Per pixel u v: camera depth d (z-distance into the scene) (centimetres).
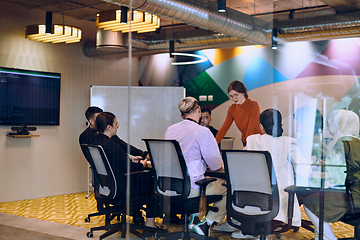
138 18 336
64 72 317
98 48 326
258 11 422
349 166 266
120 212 287
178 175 273
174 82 379
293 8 427
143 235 282
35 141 309
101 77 326
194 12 348
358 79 395
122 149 308
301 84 424
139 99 337
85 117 318
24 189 302
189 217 269
